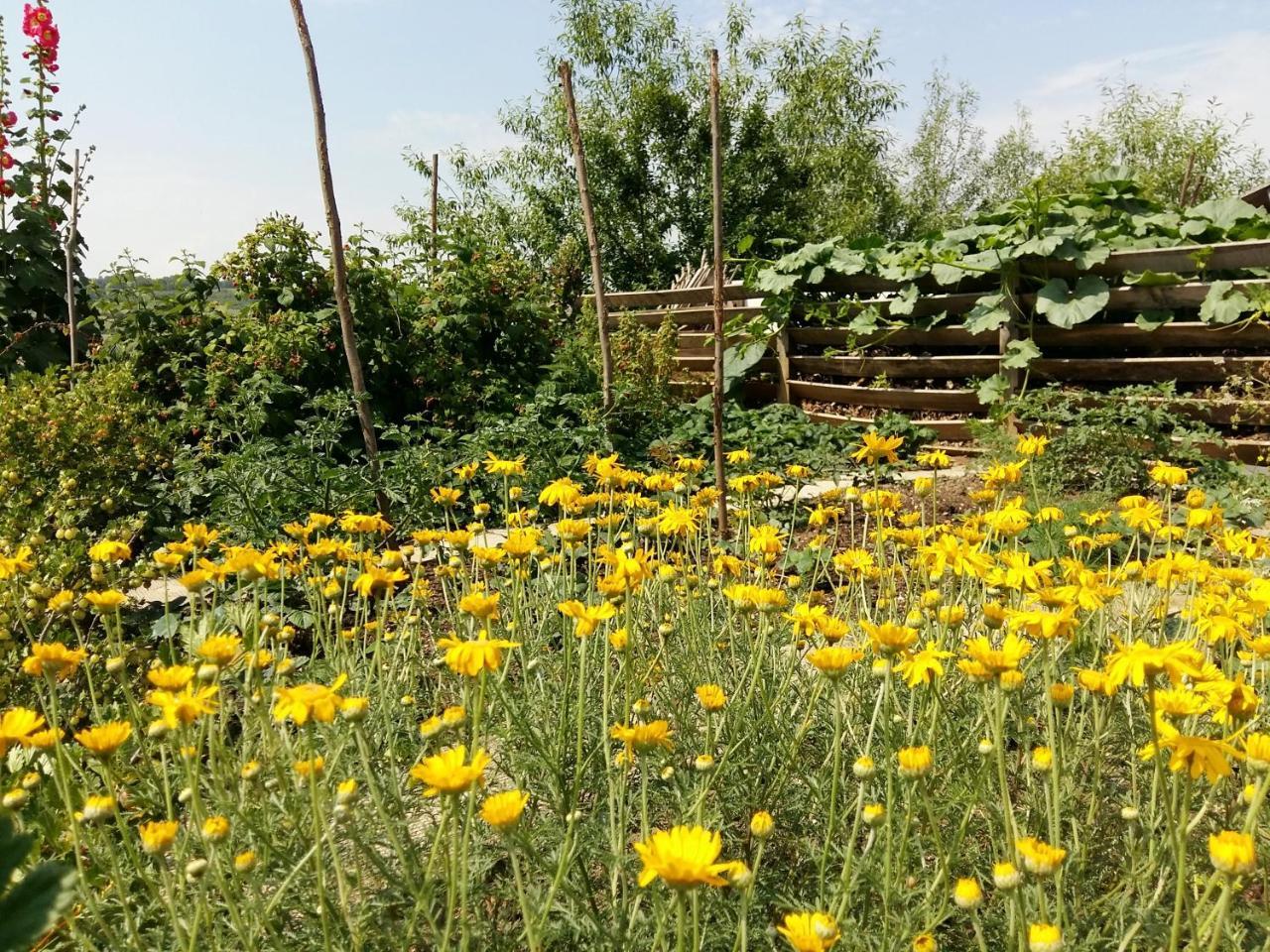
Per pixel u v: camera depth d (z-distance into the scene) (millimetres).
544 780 1954
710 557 3312
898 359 7723
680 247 16328
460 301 7258
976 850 1748
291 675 2287
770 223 16109
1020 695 1999
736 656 2488
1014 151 25125
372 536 3348
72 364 5750
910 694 2104
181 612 3426
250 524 4121
